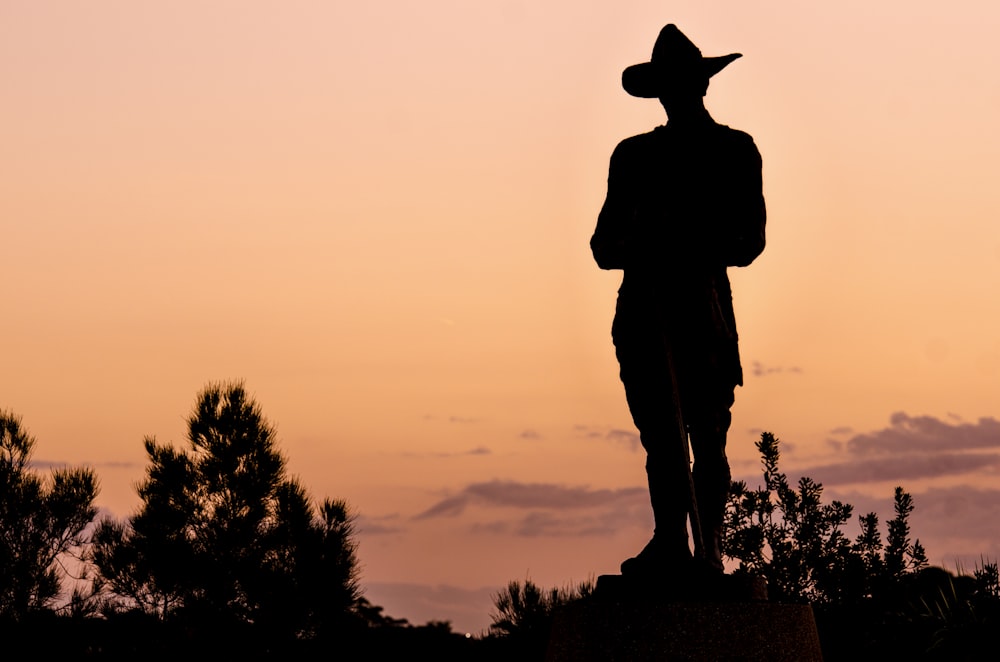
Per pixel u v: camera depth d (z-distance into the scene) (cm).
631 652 654
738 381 744
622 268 746
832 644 1207
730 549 1330
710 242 733
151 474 1753
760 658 652
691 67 757
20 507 1675
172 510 1716
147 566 1670
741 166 743
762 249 741
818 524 1334
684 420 736
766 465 1370
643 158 750
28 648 1602
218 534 1680
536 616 1359
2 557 1634
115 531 1716
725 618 655
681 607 655
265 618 1645
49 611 1627
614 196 750
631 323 729
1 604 1630
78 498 1712
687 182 740
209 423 1777
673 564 687
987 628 1030
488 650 1394
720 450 736
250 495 1717
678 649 650
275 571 1658
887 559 1288
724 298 748
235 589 1686
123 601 1684
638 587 682
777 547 1322
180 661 1633
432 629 1570
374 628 1666
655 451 716
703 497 730
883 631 1132
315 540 1678
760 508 1355
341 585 1658
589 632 666
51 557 1695
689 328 730
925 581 1252
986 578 1091
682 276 733
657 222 736
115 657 1625
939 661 1041
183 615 1655
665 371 718
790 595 1295
